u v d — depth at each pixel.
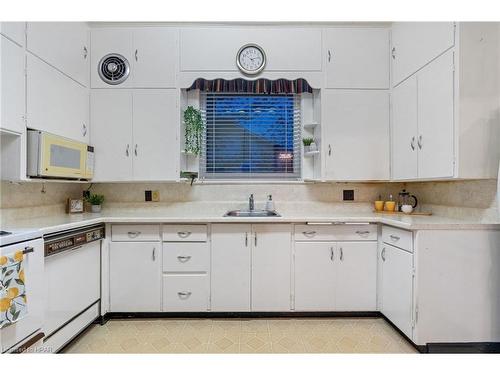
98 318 2.40
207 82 2.78
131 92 2.74
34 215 2.41
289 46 2.79
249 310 2.47
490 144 1.94
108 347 2.07
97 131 2.73
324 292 2.48
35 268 1.62
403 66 2.56
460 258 1.95
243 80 2.79
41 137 1.99
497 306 1.95
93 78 2.74
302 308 2.48
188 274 2.47
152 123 2.75
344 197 3.08
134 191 3.04
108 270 2.46
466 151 1.93
